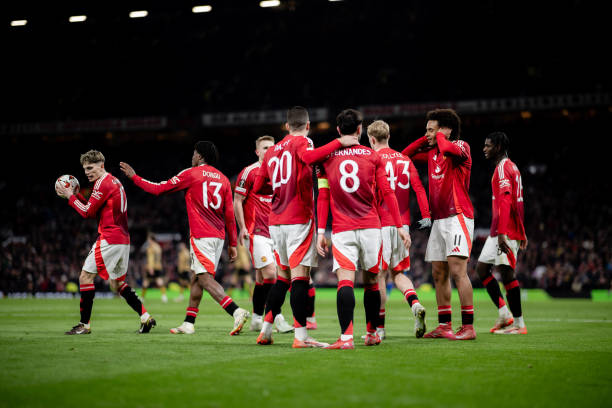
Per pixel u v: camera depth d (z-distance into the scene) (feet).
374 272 70.90
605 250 344.49
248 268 265.54
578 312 168.45
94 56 510.58
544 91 415.03
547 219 404.98
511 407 38.22
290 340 81.41
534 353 64.64
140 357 60.59
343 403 38.91
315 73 474.08
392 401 39.52
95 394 41.65
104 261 90.79
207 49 498.28
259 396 41.01
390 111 423.23
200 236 90.12
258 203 96.32
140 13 485.15
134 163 539.70
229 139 509.35
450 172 84.89
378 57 463.42
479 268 96.99
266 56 488.02
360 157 70.13
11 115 513.04
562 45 425.28
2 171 549.95
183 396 41.01
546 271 322.55
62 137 510.99
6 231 475.31
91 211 91.09
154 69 504.84
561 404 39.32
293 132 73.77
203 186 90.58
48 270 393.70
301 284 71.10
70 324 116.47
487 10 446.19
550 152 477.36
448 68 447.01
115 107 506.89
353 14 476.95
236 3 481.46
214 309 185.26
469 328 82.53
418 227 87.30
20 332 94.53
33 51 513.45
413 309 83.15
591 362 57.93
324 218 70.18
